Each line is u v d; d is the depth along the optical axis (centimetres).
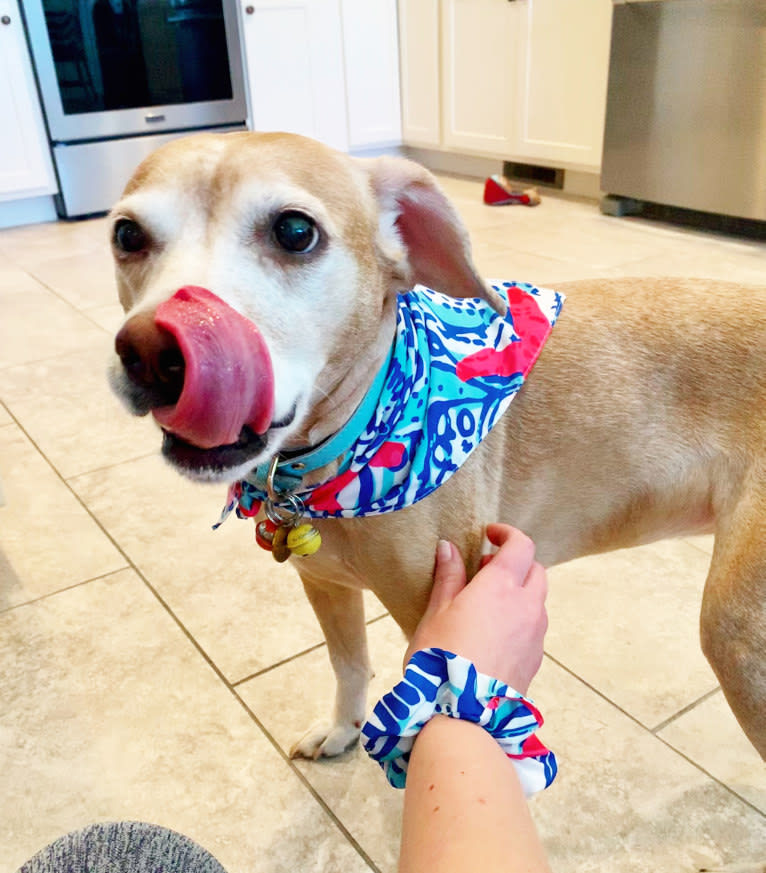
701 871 75
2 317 204
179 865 39
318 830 80
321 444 65
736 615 67
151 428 152
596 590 111
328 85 332
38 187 286
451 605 58
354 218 62
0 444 147
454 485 70
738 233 248
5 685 96
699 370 74
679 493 75
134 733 90
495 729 53
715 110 235
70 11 266
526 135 305
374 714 54
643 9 243
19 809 81
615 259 224
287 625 105
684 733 89
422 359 68
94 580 113
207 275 55
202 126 306
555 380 75
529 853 40
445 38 324
